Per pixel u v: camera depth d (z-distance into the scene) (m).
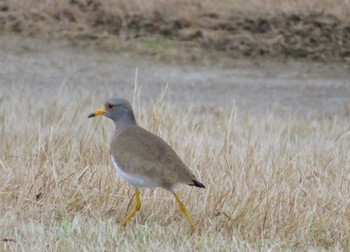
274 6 24.44
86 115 16.27
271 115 17.23
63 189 10.92
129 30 24.14
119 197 10.95
